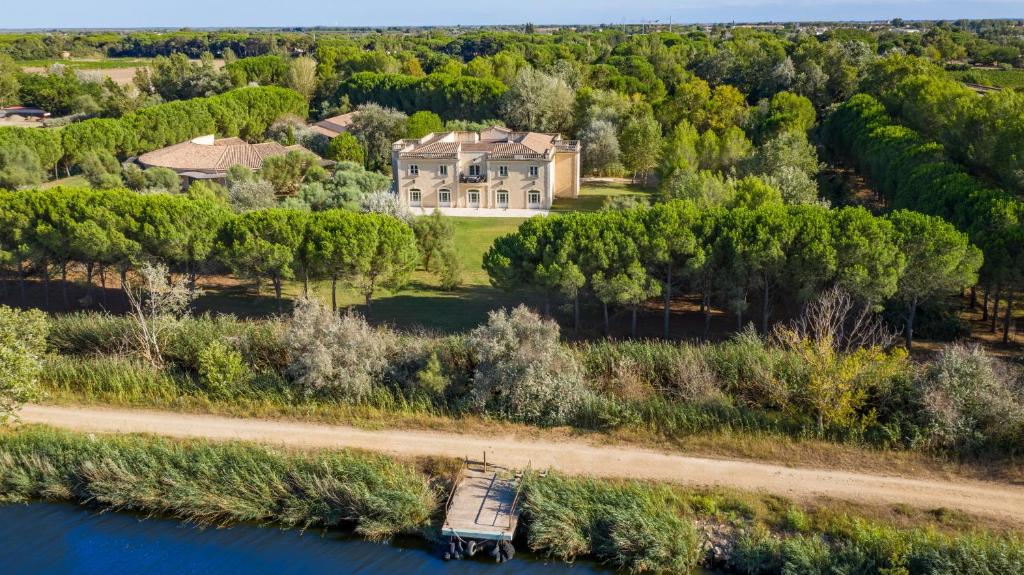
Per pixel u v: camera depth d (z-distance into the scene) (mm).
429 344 43875
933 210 58875
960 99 84875
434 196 92125
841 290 45938
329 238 51688
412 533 32375
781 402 39312
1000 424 35312
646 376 43094
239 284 64188
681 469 34844
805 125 112562
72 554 31234
